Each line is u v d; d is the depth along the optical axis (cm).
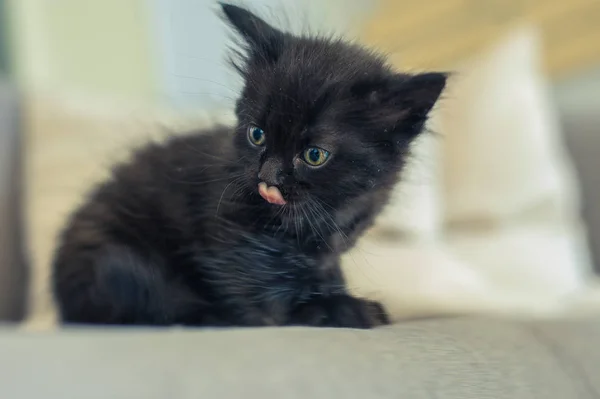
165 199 34
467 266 56
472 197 68
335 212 32
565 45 90
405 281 41
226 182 33
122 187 35
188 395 19
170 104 58
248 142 33
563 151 72
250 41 34
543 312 44
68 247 36
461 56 86
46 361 20
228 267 31
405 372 23
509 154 67
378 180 33
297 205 32
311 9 52
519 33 74
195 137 37
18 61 91
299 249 32
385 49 36
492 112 68
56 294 38
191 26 74
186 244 32
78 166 53
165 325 31
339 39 35
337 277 32
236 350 21
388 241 50
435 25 96
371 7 99
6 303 52
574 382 25
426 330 26
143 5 88
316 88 31
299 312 30
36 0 91
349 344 23
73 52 93
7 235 53
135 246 33
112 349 20
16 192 54
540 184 67
